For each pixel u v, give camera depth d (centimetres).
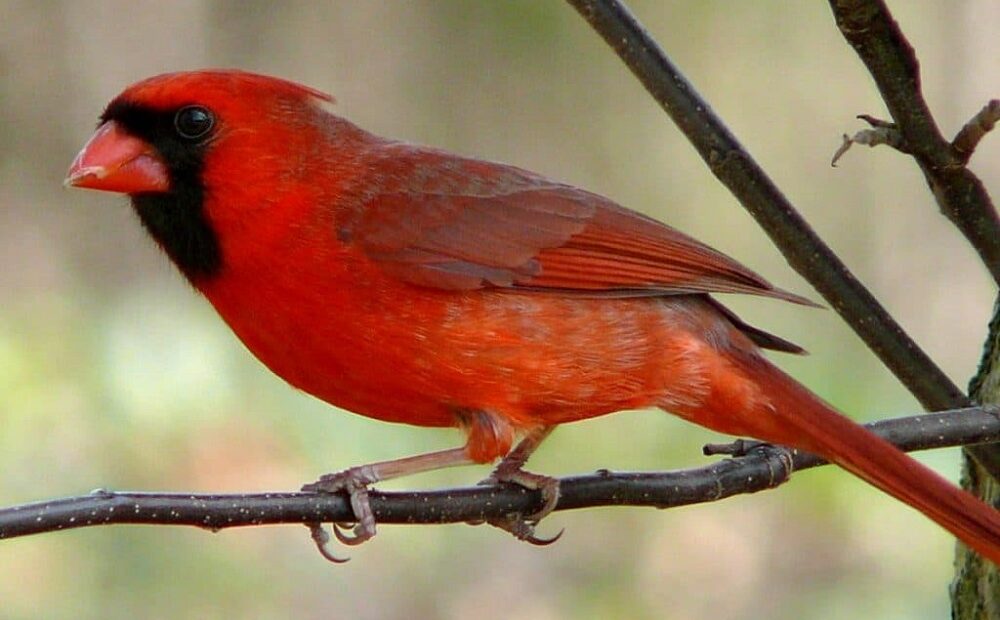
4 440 1064
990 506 634
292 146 653
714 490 649
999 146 1441
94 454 1068
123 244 1359
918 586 1172
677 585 1275
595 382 661
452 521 642
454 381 648
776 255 1399
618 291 667
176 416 1088
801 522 1245
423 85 1498
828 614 1187
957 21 1473
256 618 1109
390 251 645
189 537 1109
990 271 642
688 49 1460
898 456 625
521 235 665
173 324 1136
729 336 677
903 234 1448
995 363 684
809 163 1459
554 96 1463
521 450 680
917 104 608
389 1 1521
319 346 651
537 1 1448
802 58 1457
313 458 1092
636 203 1440
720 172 659
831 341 1278
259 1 1538
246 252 645
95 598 1059
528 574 1270
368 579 1209
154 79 656
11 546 1061
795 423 650
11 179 1431
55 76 1481
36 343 1120
